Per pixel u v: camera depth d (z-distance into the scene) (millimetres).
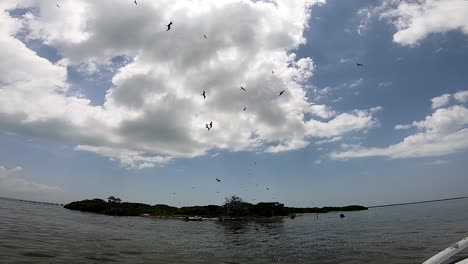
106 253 22719
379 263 20891
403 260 21375
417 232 37750
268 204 106625
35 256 18672
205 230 52000
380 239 33219
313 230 49656
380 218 77375
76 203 119000
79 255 20703
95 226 47188
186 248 29203
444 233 34812
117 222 62531
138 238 35438
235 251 27953
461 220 52000
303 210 142375
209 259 23547
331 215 108562
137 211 106250
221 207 100625
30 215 55719
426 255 22562
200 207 115062
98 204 114688
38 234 29031
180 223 70000
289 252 27281
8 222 37281
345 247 28922
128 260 20828
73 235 31641
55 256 19406
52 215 64562
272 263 22312
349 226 54906
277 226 61156
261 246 31375
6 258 17297
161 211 109375
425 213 88438
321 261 22812
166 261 21688
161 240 35000
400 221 60156
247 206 97000
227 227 59344
